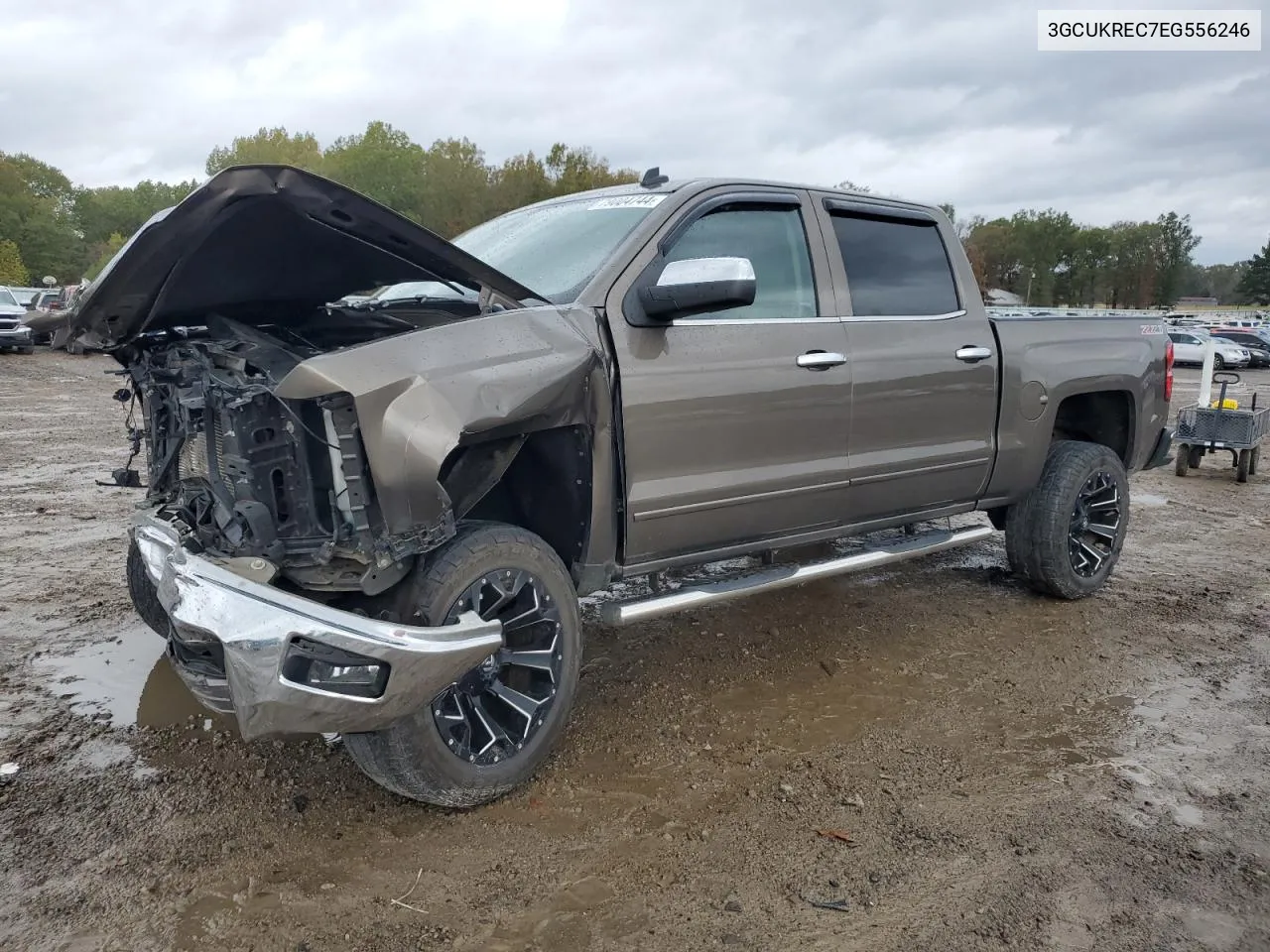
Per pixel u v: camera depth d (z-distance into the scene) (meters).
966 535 4.62
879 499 4.18
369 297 3.91
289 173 2.46
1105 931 2.48
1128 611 5.18
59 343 3.28
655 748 3.46
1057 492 5.00
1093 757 3.46
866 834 2.92
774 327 3.69
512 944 2.39
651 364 3.30
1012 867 2.75
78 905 2.49
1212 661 4.44
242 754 3.34
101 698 3.76
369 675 2.60
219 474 2.87
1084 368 4.97
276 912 2.48
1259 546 6.84
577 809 3.04
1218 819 3.04
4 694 3.77
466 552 2.88
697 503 3.48
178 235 2.61
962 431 4.45
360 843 2.82
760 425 3.63
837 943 2.41
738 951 2.38
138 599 3.91
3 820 2.88
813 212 4.00
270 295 3.13
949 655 4.45
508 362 2.84
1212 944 2.44
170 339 3.25
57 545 6.01
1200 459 10.30
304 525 2.80
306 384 2.53
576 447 3.19
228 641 2.52
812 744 3.52
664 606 3.45
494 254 3.87
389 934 2.41
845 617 4.96
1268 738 3.64
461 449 2.94
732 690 4.00
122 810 2.96
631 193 3.81
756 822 2.97
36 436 11.09
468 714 3.00
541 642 3.15
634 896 2.59
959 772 3.33
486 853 2.78
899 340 4.13
